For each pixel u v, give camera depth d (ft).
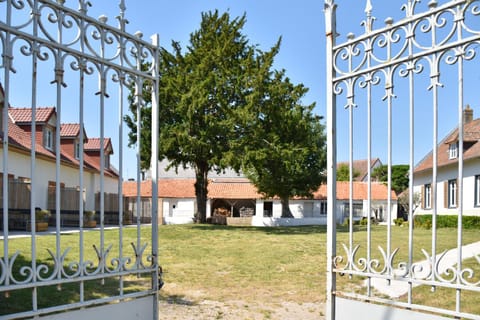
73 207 69.36
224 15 72.13
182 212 110.42
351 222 12.10
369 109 11.69
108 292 19.84
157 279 12.46
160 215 109.29
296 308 19.15
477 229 65.57
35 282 9.45
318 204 117.80
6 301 16.81
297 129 64.90
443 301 18.54
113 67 11.48
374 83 11.60
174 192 111.86
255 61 66.13
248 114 60.39
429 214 82.12
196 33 74.23
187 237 49.73
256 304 19.84
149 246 39.45
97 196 80.94
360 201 114.73
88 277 10.57
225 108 62.49
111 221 77.71
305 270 29.40
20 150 55.72
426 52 10.34
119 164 11.53
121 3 11.85
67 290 19.54
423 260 30.48
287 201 103.50
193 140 61.11
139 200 12.17
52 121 67.51
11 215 51.72
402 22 10.90
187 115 60.95
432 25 10.34
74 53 10.49
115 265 11.66
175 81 64.90
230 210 119.24
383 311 11.21
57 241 10.06
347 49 12.38
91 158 89.35
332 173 12.71
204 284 24.53
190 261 32.96
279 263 32.24
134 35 12.16
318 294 22.13
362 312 11.67
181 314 17.71
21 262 25.36
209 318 17.19
